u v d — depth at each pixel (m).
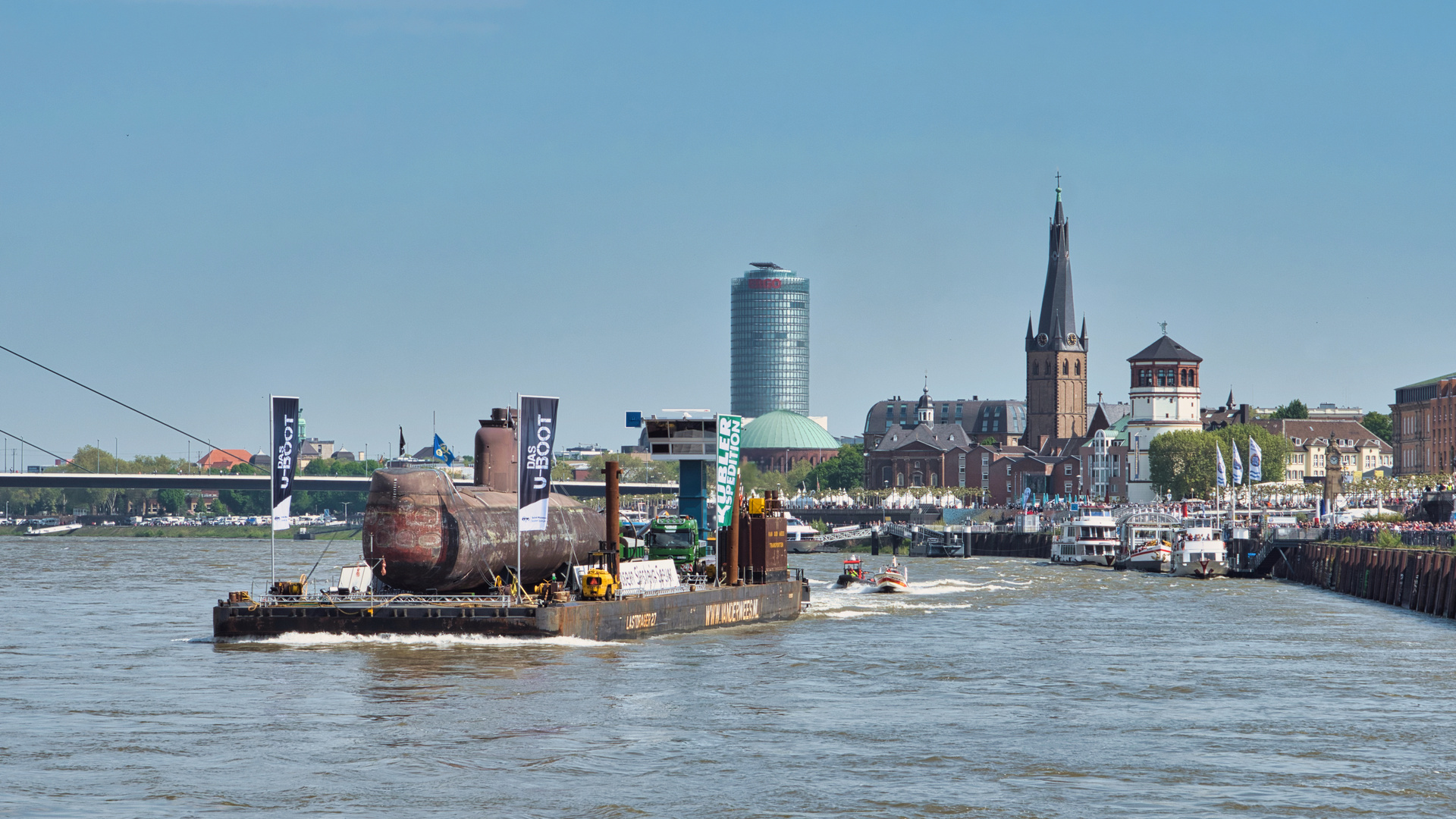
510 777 47.94
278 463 82.44
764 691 65.25
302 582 82.75
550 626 76.44
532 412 78.94
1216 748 53.28
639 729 55.91
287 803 44.72
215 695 62.31
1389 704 63.19
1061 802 45.41
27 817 43.03
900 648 82.81
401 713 58.44
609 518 86.75
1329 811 44.62
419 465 82.88
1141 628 95.75
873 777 48.38
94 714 58.34
